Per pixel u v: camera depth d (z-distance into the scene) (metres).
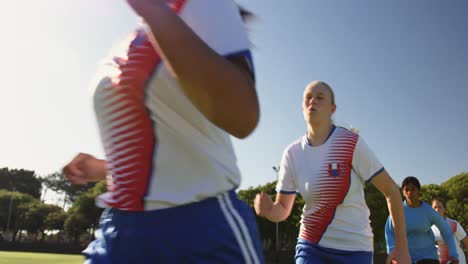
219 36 1.16
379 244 52.34
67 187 115.50
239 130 1.09
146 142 1.29
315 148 3.76
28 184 114.00
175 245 1.25
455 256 5.96
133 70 1.28
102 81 1.36
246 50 1.16
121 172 1.32
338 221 3.66
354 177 3.69
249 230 1.35
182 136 1.27
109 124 1.34
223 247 1.27
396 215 3.62
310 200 3.78
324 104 3.75
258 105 1.10
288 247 59.44
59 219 87.75
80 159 1.84
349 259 3.62
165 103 1.26
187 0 1.20
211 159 1.30
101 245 1.40
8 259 30.88
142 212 1.29
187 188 1.28
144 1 1.02
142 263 1.29
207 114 1.07
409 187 6.03
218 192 1.31
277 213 3.91
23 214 89.12
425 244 6.02
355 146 3.63
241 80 1.05
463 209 70.25
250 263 1.31
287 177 3.93
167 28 1.00
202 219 1.27
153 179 1.28
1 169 114.12
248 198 59.25
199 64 1.01
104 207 1.40
